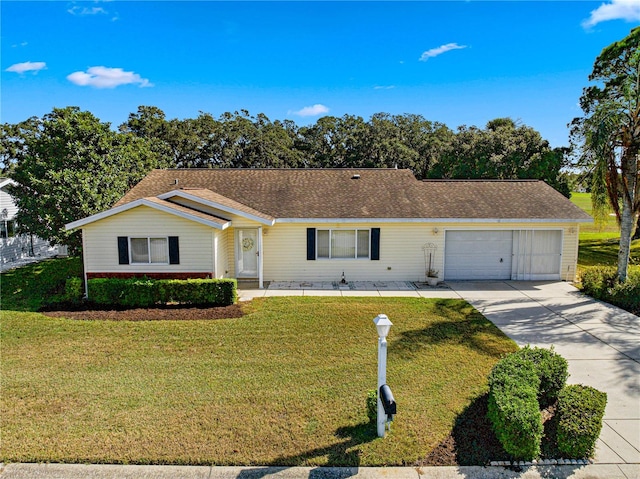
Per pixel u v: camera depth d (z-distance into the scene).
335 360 9.08
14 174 18.19
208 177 20.08
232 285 13.30
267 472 5.55
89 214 17.64
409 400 7.32
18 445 6.07
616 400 7.47
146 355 9.39
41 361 9.08
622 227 14.23
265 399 7.39
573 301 14.06
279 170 20.95
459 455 5.86
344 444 6.11
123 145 21.47
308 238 16.67
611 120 13.53
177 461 5.74
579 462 5.75
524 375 6.73
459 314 12.48
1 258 22.05
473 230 17.08
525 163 33.56
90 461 5.75
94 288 13.43
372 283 16.62
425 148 47.62
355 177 19.94
